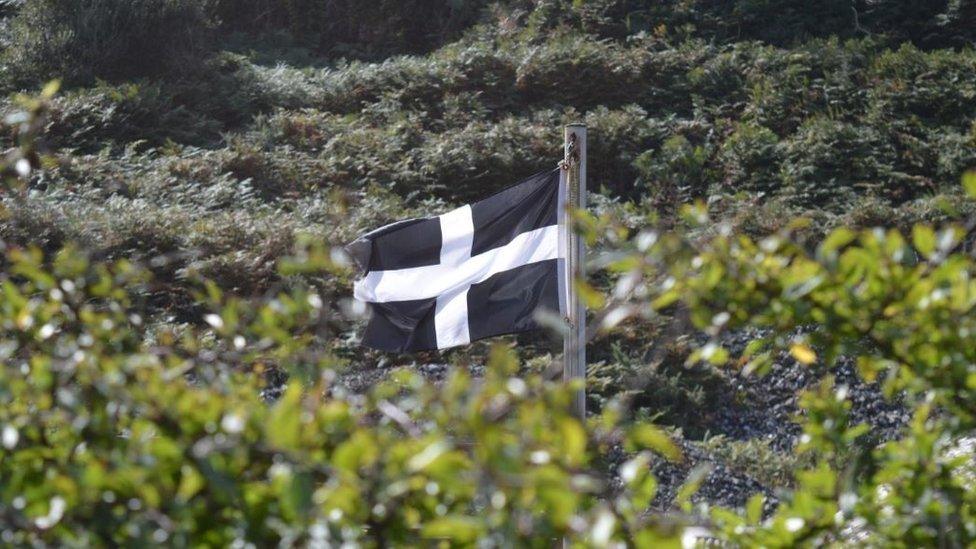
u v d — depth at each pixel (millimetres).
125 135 26984
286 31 37469
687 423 17594
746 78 30578
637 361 18172
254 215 22734
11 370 4141
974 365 4359
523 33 34062
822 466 5125
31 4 30891
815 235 23500
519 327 12062
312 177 25438
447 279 12461
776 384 18406
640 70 30703
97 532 3482
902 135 27328
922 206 24125
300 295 4809
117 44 30312
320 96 30547
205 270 19500
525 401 3414
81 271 4828
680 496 4859
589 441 3703
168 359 4527
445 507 3580
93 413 3955
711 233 22250
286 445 3340
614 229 4773
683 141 27234
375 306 12594
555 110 29531
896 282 4336
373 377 16672
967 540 4566
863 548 4730
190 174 24766
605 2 34688
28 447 4070
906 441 4762
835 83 29750
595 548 3064
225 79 30766
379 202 23719
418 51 37438
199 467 3447
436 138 27469
